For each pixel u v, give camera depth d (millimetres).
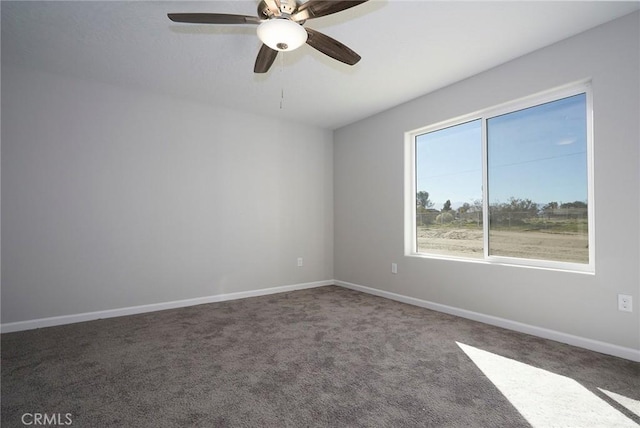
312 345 2449
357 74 3037
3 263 2766
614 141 2221
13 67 2830
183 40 2467
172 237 3562
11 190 2803
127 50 2604
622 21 2182
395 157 3898
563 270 2506
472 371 2021
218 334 2691
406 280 3744
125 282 3287
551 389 1808
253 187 4145
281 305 3629
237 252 4004
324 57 2719
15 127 2826
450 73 3014
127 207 3314
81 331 2773
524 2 2027
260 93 3502
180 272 3604
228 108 3957
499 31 2348
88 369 2055
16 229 2816
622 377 1928
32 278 2869
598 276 2297
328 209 4855
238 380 1916
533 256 2750
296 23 1692
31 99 2891
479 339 2551
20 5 2043
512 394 1760
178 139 3617
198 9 2121
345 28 2305
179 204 3613
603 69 2264
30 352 2324
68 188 3029
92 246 3131
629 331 2162
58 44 2506
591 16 2178
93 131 3154
